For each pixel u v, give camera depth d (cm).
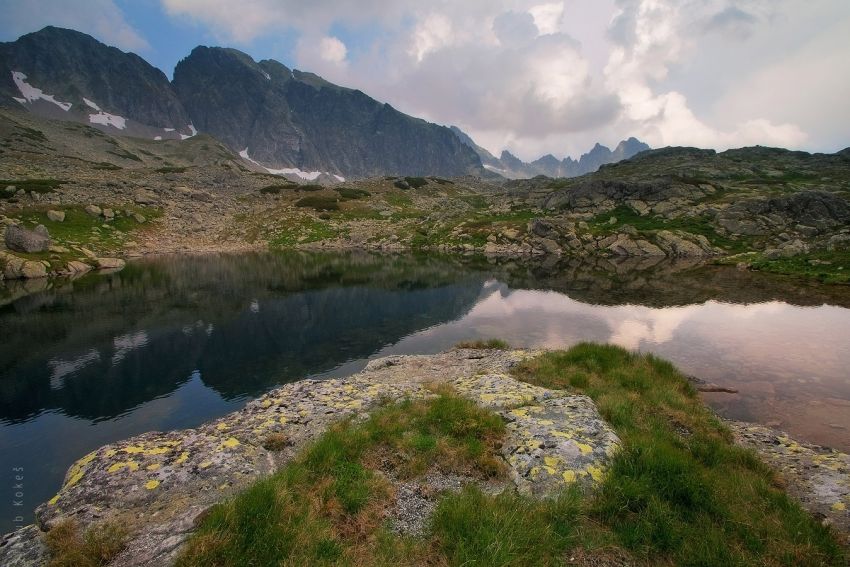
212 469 1029
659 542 761
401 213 14800
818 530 811
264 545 700
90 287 5597
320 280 6431
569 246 10106
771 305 4325
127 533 799
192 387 2497
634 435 1174
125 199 12112
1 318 4041
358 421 1345
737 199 10544
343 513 845
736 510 863
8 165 14000
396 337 3522
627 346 3077
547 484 941
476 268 7819
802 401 2031
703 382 2303
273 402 1598
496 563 684
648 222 10569
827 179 12681
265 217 13475
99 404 2266
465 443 1137
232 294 5319
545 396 1520
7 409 2200
